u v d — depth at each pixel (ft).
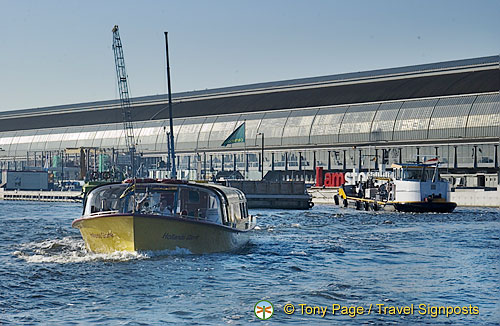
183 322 109.70
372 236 252.62
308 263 173.58
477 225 315.17
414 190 417.28
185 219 163.02
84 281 140.46
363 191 481.05
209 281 142.61
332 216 385.91
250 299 126.41
